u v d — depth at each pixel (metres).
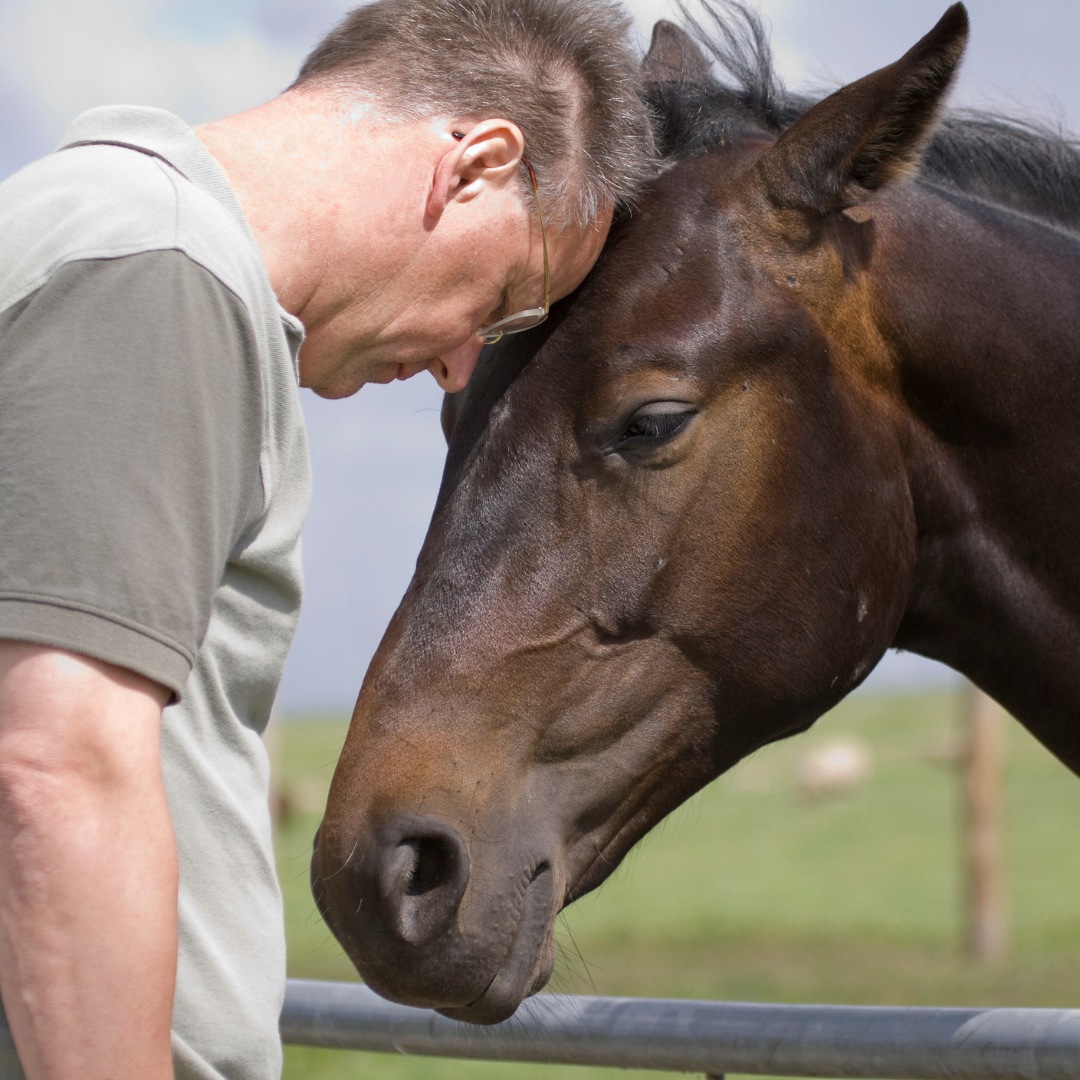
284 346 1.65
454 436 2.36
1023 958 10.70
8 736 1.38
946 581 2.64
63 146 1.67
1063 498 2.56
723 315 2.29
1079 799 21.91
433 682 2.15
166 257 1.50
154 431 1.44
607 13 2.17
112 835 1.39
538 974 2.15
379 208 1.81
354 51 1.88
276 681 1.83
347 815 2.06
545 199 1.98
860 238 2.50
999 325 2.54
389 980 2.03
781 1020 1.96
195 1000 1.70
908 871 15.95
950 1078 1.84
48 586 1.39
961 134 2.79
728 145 2.50
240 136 1.77
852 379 2.45
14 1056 1.57
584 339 2.25
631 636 2.27
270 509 1.72
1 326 1.48
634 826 2.35
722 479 2.28
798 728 2.46
